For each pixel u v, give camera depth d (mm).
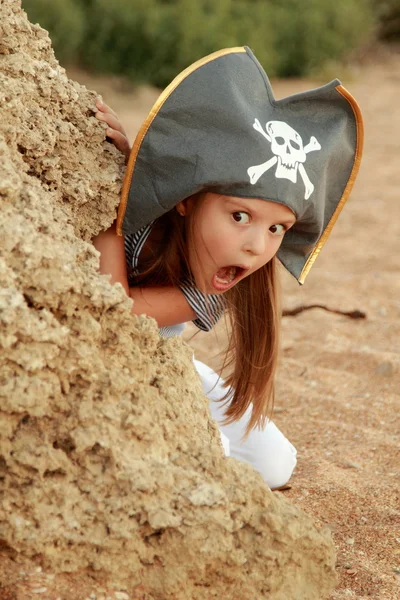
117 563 1810
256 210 2104
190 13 15141
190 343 4863
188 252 2268
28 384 1714
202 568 1839
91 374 1831
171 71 14922
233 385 2701
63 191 2092
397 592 2279
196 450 1952
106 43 14883
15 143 1963
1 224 1759
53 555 1780
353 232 7508
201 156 2066
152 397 1952
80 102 2211
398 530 2713
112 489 1811
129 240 2355
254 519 1916
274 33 16891
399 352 4719
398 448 3471
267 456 3010
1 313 1659
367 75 17031
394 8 19656
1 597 1723
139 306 2318
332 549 2029
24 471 1767
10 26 2080
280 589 1939
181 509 1831
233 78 2137
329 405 3969
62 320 1825
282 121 2205
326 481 3111
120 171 2205
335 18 17422
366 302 5668
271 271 2537
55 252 1796
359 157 2393
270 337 2592
